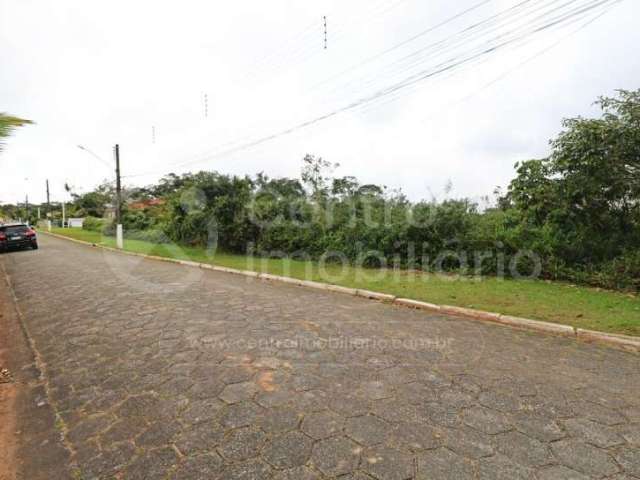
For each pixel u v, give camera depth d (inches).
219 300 242.5
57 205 2233.0
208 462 81.6
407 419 98.8
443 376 126.4
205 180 566.6
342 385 118.8
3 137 174.9
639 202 265.9
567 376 127.8
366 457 83.0
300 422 97.0
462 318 205.6
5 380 127.0
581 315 200.1
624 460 82.9
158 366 134.2
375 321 196.4
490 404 107.3
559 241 299.3
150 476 77.6
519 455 84.2
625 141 252.7
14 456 86.4
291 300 246.7
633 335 168.1
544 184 300.8
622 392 116.2
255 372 128.6
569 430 94.4
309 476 76.9
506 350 153.8
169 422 97.7
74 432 95.0
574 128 275.6
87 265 414.6
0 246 554.6
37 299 245.4
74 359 143.1
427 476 76.9
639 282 254.2
